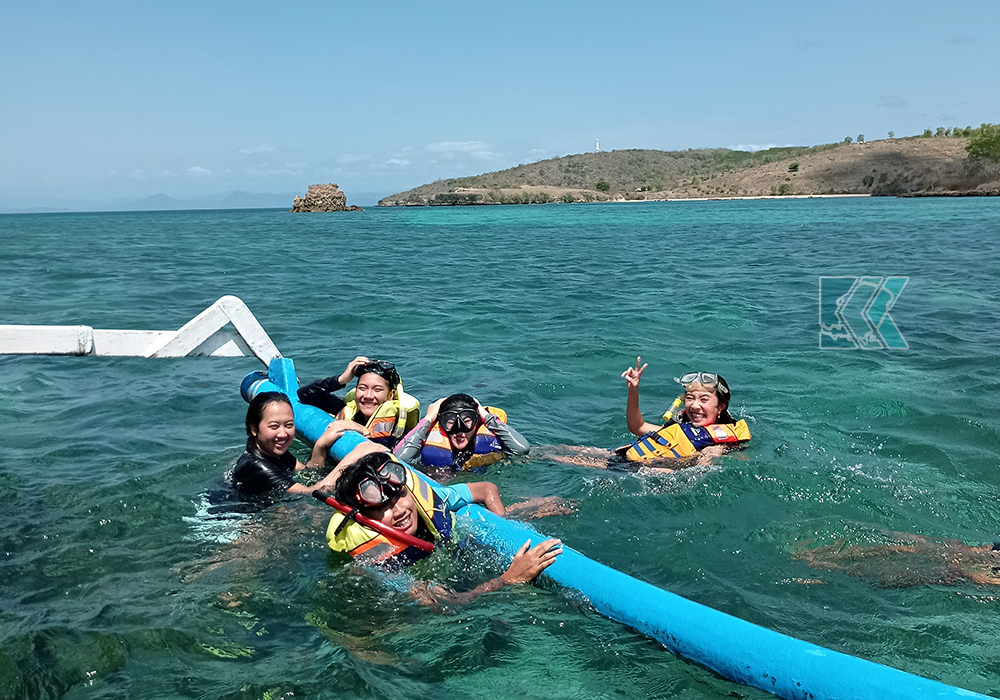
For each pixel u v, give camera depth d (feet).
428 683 9.59
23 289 48.08
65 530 14.02
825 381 23.95
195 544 13.57
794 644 9.34
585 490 15.69
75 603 11.53
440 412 18.02
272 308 40.19
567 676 9.77
